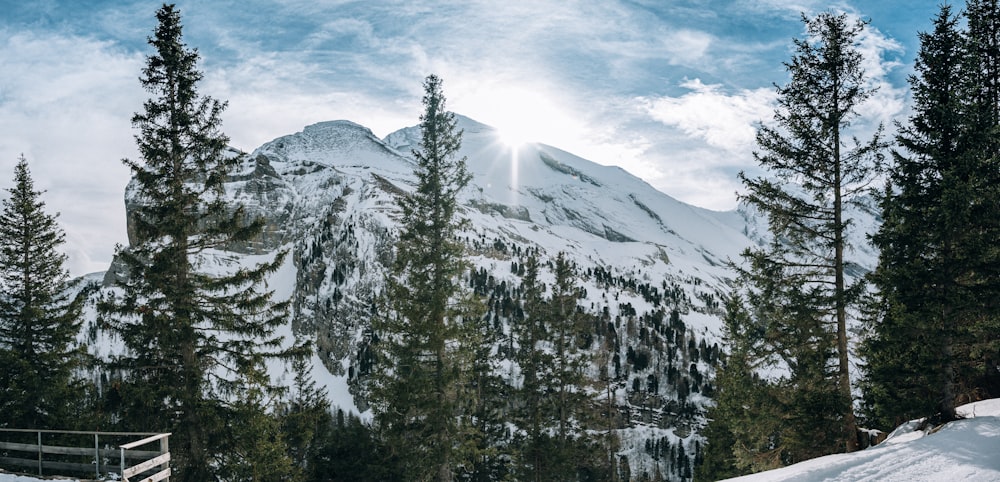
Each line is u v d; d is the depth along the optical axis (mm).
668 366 167000
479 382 39594
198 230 21922
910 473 12609
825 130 20281
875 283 20203
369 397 30656
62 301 29391
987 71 22078
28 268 28062
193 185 22344
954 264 18375
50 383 27344
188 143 22047
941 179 18516
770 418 21562
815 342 21188
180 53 21875
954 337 18359
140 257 21422
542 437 37688
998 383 21719
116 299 21625
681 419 150750
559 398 38781
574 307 39719
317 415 25047
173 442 21141
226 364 22328
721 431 35812
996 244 18297
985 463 12703
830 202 20922
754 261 21844
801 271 21375
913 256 19266
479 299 29328
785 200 21484
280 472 23297
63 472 18062
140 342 21219
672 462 129250
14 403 26375
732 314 32312
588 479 43469
